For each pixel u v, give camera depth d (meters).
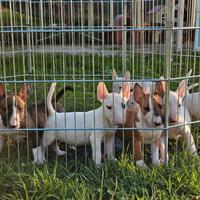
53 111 1.31
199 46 2.02
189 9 2.10
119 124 1.21
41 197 1.02
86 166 1.19
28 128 1.25
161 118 1.21
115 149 1.38
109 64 2.54
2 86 1.28
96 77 2.27
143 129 1.19
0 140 1.32
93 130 1.23
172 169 1.15
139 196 1.04
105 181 1.09
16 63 2.43
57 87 2.02
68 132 1.26
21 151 1.36
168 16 1.13
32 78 2.06
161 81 1.21
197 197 1.04
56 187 1.05
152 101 1.23
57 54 2.63
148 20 2.71
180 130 1.30
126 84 1.26
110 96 1.22
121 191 1.04
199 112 1.48
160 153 1.28
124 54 1.88
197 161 1.21
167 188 1.06
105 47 3.03
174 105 1.25
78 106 1.78
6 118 1.25
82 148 1.43
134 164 1.22
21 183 1.07
